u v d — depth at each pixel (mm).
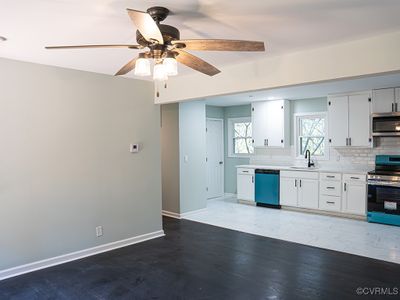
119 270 3482
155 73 2090
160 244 4336
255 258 3795
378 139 5652
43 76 3514
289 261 3686
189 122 5891
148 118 4547
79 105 3812
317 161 6418
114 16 2154
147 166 4555
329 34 2578
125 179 4293
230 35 2578
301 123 6691
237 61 3449
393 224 5031
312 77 3020
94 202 3975
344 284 3086
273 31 2496
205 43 1957
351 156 6000
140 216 4477
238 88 3588
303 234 4703
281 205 6332
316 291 2951
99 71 3885
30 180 3432
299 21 2287
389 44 2592
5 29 2396
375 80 4605
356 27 2426
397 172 5199
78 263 3672
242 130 7605
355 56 2768
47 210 3564
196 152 6043
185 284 3137
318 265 3557
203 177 6195
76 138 3793
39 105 3486
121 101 4223
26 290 3031
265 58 3322
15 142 3324
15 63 3316
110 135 4117
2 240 3252
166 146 5930
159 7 1996
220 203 6973
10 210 3299
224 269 3484
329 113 5938
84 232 3887
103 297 2895
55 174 3621
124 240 4297
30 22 2258
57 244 3650
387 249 4027
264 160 7180
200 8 2025
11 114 3295
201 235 4727
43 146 3523
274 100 6617
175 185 5801
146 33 1761
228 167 7820
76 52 3031
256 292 2949
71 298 2883
